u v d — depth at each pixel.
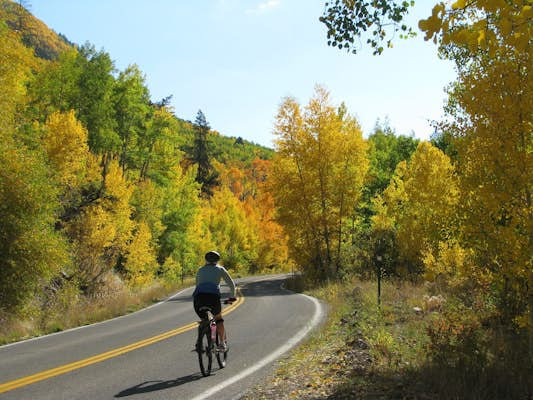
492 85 7.42
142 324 13.59
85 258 23.73
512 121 7.18
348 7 7.74
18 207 15.75
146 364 8.00
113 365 7.93
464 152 8.21
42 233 16.28
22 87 24.17
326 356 8.05
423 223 14.42
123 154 41.59
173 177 47.22
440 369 6.20
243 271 68.06
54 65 34.19
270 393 6.14
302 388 6.26
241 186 131.50
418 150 23.28
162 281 38.50
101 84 36.66
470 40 3.69
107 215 25.33
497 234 7.66
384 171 51.25
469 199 8.20
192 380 6.92
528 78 7.04
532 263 7.11
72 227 23.81
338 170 31.83
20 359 8.66
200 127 68.31
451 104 12.80
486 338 8.09
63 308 17.31
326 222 31.28
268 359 8.27
